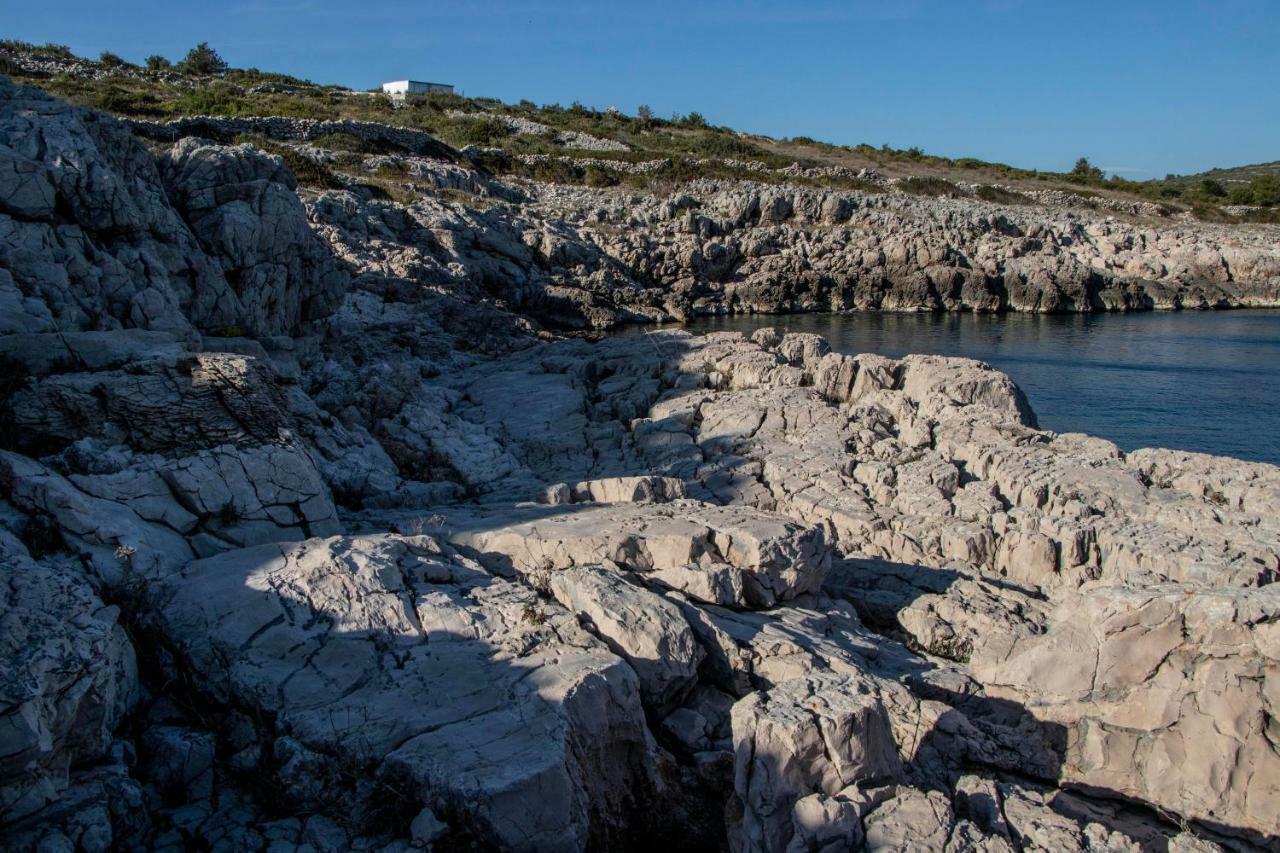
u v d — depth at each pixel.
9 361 13.37
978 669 11.74
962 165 111.38
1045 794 9.95
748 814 8.38
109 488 12.15
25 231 16.27
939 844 7.82
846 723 8.38
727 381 26.41
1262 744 9.37
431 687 9.46
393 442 21.08
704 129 113.19
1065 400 39.03
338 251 47.62
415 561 11.59
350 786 8.47
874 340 56.09
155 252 20.02
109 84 74.12
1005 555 16.22
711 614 12.23
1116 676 10.31
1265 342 54.94
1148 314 69.94
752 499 18.86
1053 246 76.81
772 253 72.31
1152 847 9.20
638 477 16.92
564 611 10.97
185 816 8.35
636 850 9.23
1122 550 14.96
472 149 78.50
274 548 11.36
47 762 7.69
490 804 7.78
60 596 8.76
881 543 16.89
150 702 9.67
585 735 9.01
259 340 22.77
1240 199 104.75
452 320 44.75
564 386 27.48
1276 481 16.62
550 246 63.03
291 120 67.19
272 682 9.42
